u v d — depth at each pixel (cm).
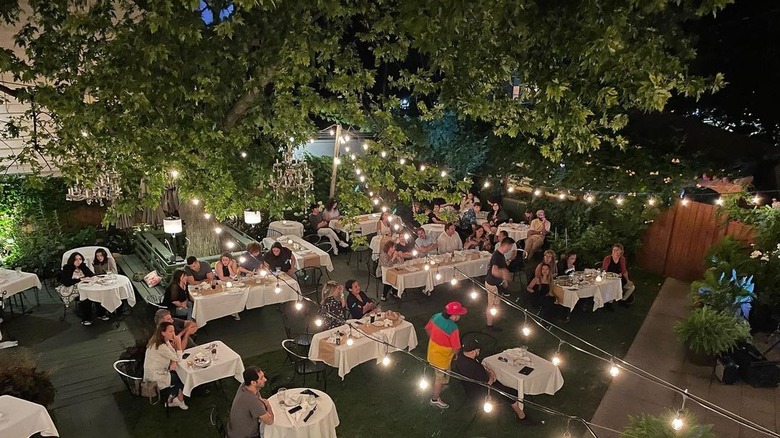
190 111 773
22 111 1217
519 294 1205
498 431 737
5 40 1137
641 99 627
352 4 813
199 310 941
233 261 1067
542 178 1480
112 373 855
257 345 954
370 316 866
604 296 1080
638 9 664
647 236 1369
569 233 1412
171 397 754
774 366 857
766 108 1480
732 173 1257
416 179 880
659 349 980
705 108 1561
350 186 898
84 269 1057
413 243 1288
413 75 876
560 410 788
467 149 1641
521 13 702
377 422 748
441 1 635
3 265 1182
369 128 884
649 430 632
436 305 1141
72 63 732
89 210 1367
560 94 640
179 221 1078
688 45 740
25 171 1255
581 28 659
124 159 748
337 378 854
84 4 791
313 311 1056
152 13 609
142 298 1120
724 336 884
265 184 1009
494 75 791
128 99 658
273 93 899
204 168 862
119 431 716
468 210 1498
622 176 1310
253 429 621
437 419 758
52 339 962
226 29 679
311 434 627
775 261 1017
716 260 1100
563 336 1022
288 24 793
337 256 1441
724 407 810
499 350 952
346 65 845
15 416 616
